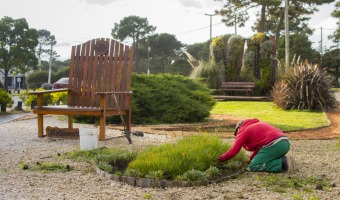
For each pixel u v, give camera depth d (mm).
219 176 5551
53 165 6047
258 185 5242
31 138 8789
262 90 25656
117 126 11070
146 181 5137
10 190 4863
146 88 12305
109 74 9242
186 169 5492
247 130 6004
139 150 7164
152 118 12328
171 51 82312
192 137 6660
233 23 44375
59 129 8680
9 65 48031
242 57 26109
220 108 18484
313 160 6906
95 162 6129
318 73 17500
